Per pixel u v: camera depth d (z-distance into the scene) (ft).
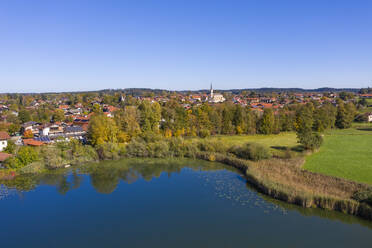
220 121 358.23
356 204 122.42
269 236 109.29
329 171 176.65
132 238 110.83
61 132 372.99
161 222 123.54
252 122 362.94
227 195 153.48
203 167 212.23
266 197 149.07
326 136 330.13
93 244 107.04
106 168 215.10
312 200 133.49
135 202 147.64
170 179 185.26
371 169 179.22
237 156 223.30
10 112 577.02
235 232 112.88
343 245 102.06
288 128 378.73
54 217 131.54
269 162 193.26
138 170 208.54
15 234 116.26
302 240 106.01
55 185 176.55
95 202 148.66
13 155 214.07
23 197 156.76
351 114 416.67
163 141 252.83
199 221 123.65
